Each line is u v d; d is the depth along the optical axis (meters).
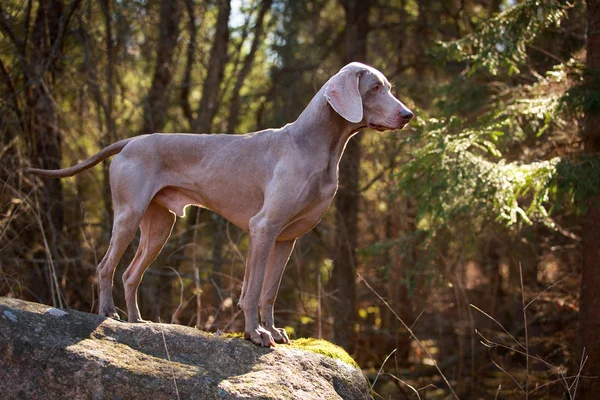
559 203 5.95
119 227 3.98
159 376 3.39
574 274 8.62
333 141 4.01
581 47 7.75
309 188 3.89
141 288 8.48
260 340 3.84
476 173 5.99
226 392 3.36
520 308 9.85
